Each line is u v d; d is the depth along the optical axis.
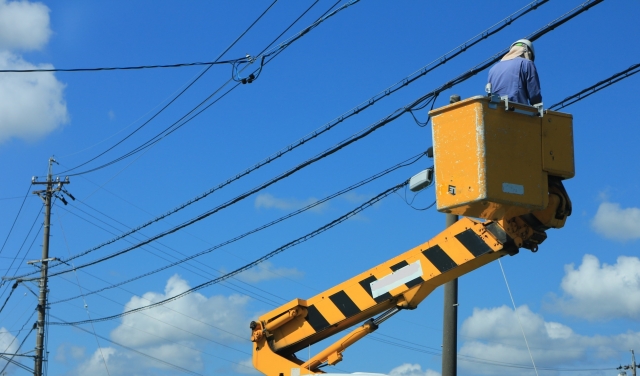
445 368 12.92
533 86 8.30
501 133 7.79
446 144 7.98
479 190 7.60
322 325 10.18
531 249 8.58
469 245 8.84
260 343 10.61
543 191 7.91
